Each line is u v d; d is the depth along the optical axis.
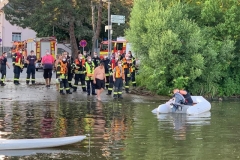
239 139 14.22
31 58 32.44
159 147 12.91
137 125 16.75
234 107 24.48
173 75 30.00
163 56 29.72
